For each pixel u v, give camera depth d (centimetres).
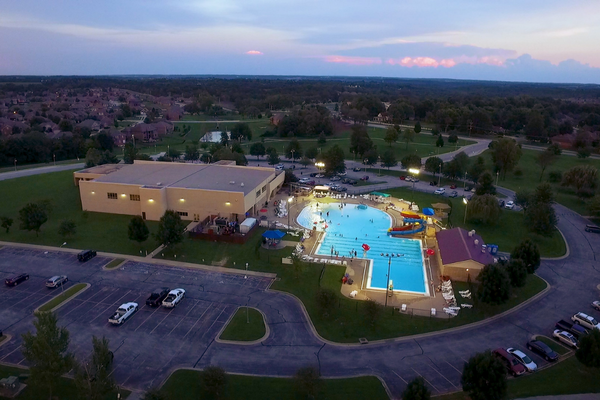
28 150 15538
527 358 4384
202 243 7612
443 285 6178
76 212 9219
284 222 9038
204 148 18525
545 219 7694
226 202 8631
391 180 13438
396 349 4681
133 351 4566
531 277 6481
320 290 5316
